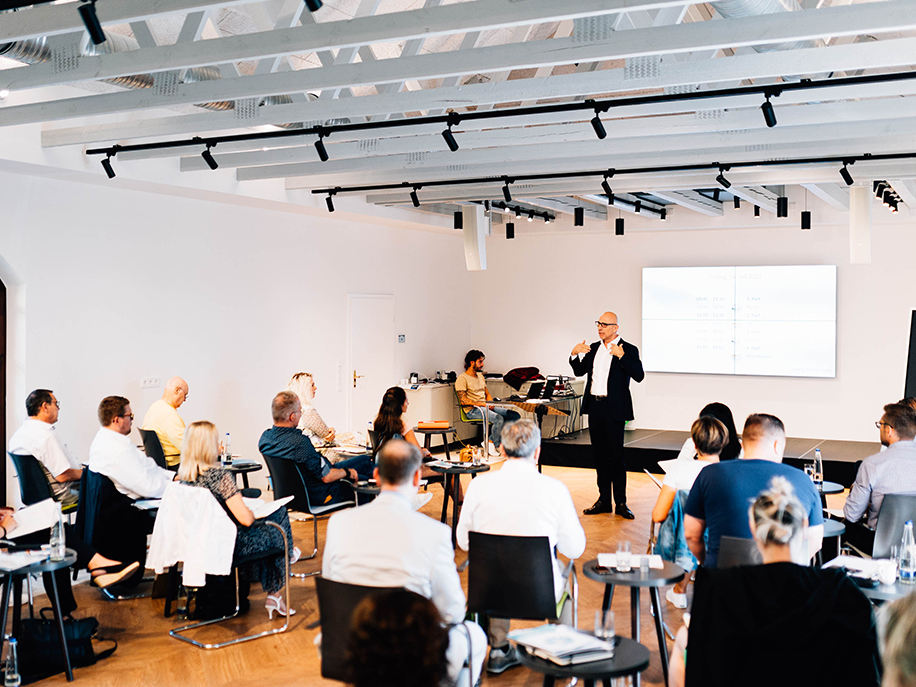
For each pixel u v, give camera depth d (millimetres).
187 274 8320
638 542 7125
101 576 5070
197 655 4746
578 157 7160
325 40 3797
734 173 7934
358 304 10773
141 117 6867
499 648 4461
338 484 6629
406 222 10820
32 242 6855
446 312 12820
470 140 6070
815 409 11508
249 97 4590
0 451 6914
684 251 12188
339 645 3062
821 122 5164
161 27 5457
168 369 8133
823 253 11375
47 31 3738
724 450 5480
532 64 4012
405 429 6871
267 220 9297
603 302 12695
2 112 5223
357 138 5996
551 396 11031
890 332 11070
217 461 5051
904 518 4590
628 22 4668
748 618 2529
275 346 9453
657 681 4273
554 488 4000
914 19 3367
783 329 11586
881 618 1632
